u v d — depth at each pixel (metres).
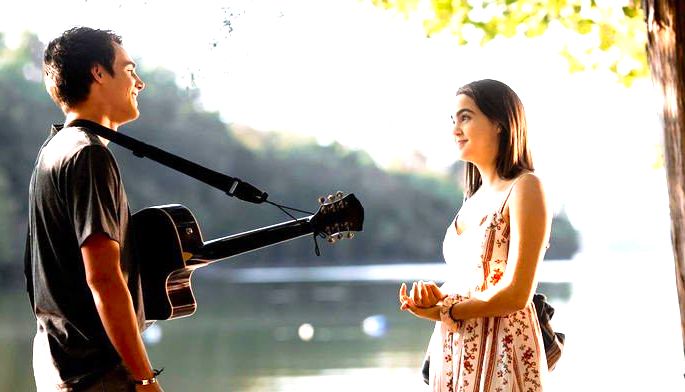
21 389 13.37
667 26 3.55
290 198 81.88
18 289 45.84
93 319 3.24
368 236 86.94
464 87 3.73
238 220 71.50
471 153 3.69
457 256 3.71
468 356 3.54
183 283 3.71
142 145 3.61
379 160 93.69
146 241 3.61
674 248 3.60
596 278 47.66
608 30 6.18
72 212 3.20
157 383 3.20
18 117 51.62
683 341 3.60
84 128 3.33
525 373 3.52
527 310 3.57
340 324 25.38
